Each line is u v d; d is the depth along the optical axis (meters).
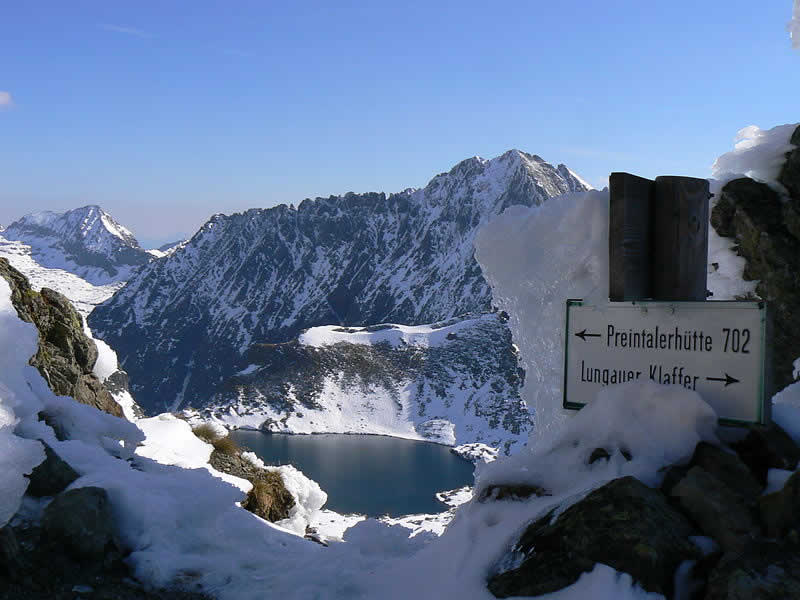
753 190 9.96
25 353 6.95
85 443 7.91
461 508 6.07
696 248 6.22
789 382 9.47
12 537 5.61
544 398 6.88
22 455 5.62
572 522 4.79
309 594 5.65
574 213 6.66
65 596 5.48
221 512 7.38
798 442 5.36
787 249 9.41
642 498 4.75
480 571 5.08
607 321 5.99
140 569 6.06
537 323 6.93
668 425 5.40
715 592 4.15
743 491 4.88
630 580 4.39
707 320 5.48
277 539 7.33
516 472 5.81
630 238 5.99
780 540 4.43
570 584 4.54
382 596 5.47
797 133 9.73
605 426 5.66
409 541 6.89
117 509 6.52
